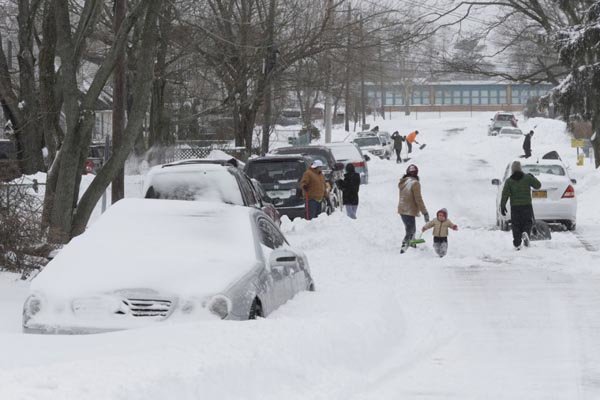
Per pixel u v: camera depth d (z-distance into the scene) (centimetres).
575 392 2259
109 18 9275
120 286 2481
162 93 10200
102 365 1862
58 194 4412
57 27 4462
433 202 9506
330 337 2452
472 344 2883
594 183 10000
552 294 3938
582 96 11206
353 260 4931
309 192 6581
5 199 3891
